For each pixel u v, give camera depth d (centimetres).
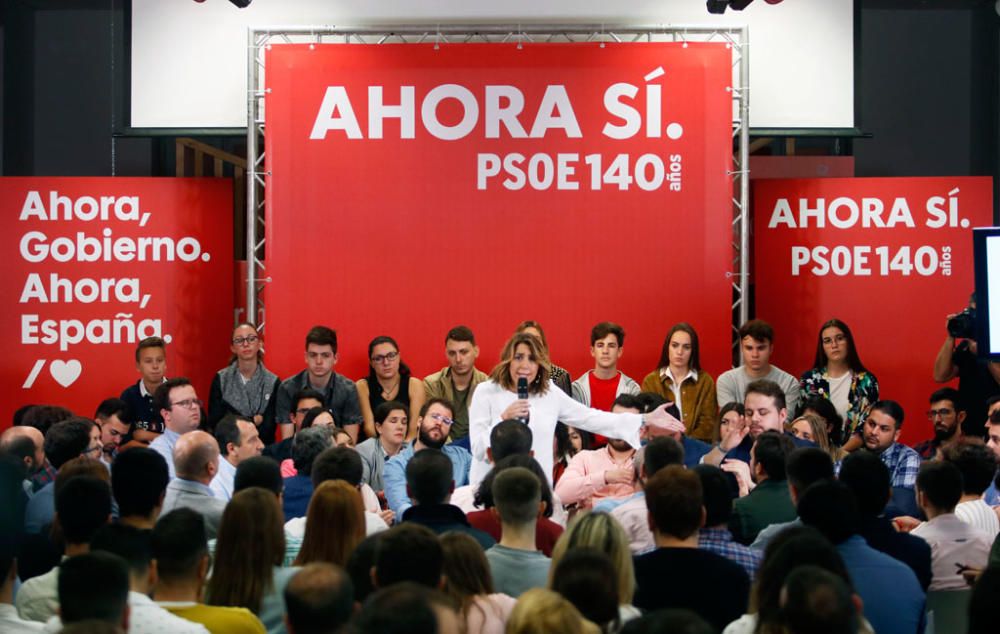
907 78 929
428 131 843
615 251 841
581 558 297
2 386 858
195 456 471
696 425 793
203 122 890
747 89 841
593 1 874
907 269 869
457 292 842
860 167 930
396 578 312
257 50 849
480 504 487
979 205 865
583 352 844
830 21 886
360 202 841
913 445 869
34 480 595
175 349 863
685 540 377
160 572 343
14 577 359
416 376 843
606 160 843
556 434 690
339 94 841
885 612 377
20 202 859
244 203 929
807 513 391
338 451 462
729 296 840
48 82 923
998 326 677
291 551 438
